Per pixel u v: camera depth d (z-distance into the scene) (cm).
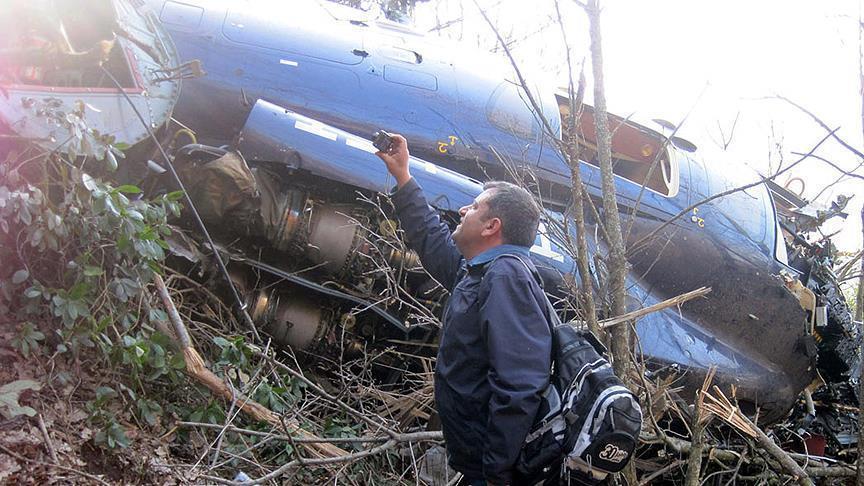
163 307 322
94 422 264
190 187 366
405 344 413
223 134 431
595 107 326
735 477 364
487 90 479
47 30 301
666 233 482
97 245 290
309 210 396
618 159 552
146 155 364
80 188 276
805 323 499
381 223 399
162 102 357
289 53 446
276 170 394
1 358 261
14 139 263
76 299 270
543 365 210
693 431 318
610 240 321
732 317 484
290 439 284
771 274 500
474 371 221
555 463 214
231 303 384
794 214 620
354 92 450
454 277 273
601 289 332
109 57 336
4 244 275
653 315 448
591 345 226
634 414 212
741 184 538
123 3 366
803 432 530
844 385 576
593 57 323
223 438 303
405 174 286
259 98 432
